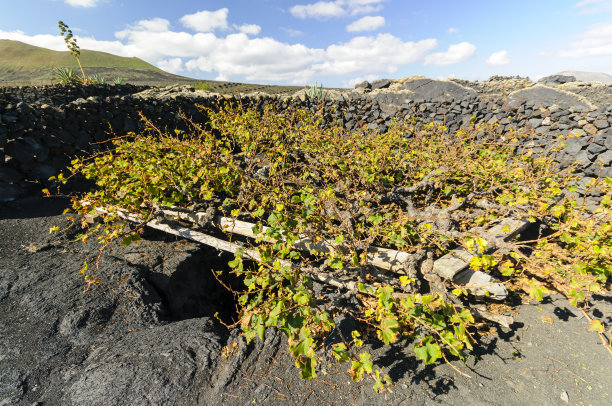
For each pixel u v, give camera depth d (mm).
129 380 2068
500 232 3496
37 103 7277
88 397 1989
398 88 10602
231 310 3869
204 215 3791
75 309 2754
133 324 2738
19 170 5734
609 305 2857
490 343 2479
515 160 5082
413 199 5031
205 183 3818
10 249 3832
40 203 5500
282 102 10883
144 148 4500
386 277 2885
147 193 3725
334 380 2137
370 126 10203
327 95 11391
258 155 6797
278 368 2221
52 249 3859
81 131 6801
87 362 2311
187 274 3629
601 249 2686
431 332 2359
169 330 2598
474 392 2035
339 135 6629
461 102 9016
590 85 9109
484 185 4312
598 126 6469
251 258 3201
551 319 2713
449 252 3057
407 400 1985
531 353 2363
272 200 3701
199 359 2264
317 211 3199
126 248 3830
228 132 6184
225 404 1969
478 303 2924
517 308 2891
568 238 3002
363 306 2797
